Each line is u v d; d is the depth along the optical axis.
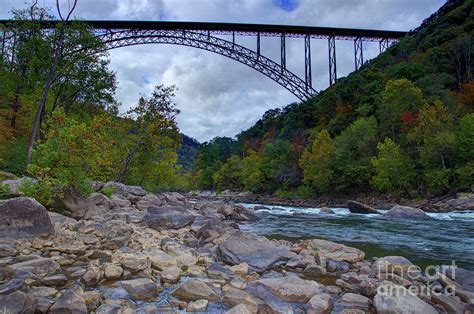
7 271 4.84
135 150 22.58
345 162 47.72
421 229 15.09
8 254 5.98
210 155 108.81
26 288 4.53
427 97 47.12
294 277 5.55
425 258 8.71
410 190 38.38
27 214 7.11
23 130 27.17
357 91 68.88
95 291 4.62
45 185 9.81
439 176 33.22
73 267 5.68
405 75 60.25
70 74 25.19
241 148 104.75
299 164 58.03
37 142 10.75
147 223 10.47
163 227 10.48
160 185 27.52
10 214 6.95
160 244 7.86
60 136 10.34
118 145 21.91
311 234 13.05
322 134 53.94
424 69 60.09
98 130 12.27
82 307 3.95
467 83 53.22
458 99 48.12
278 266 6.75
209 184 95.69
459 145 33.75
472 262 8.24
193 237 9.16
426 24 88.12
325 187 51.00
